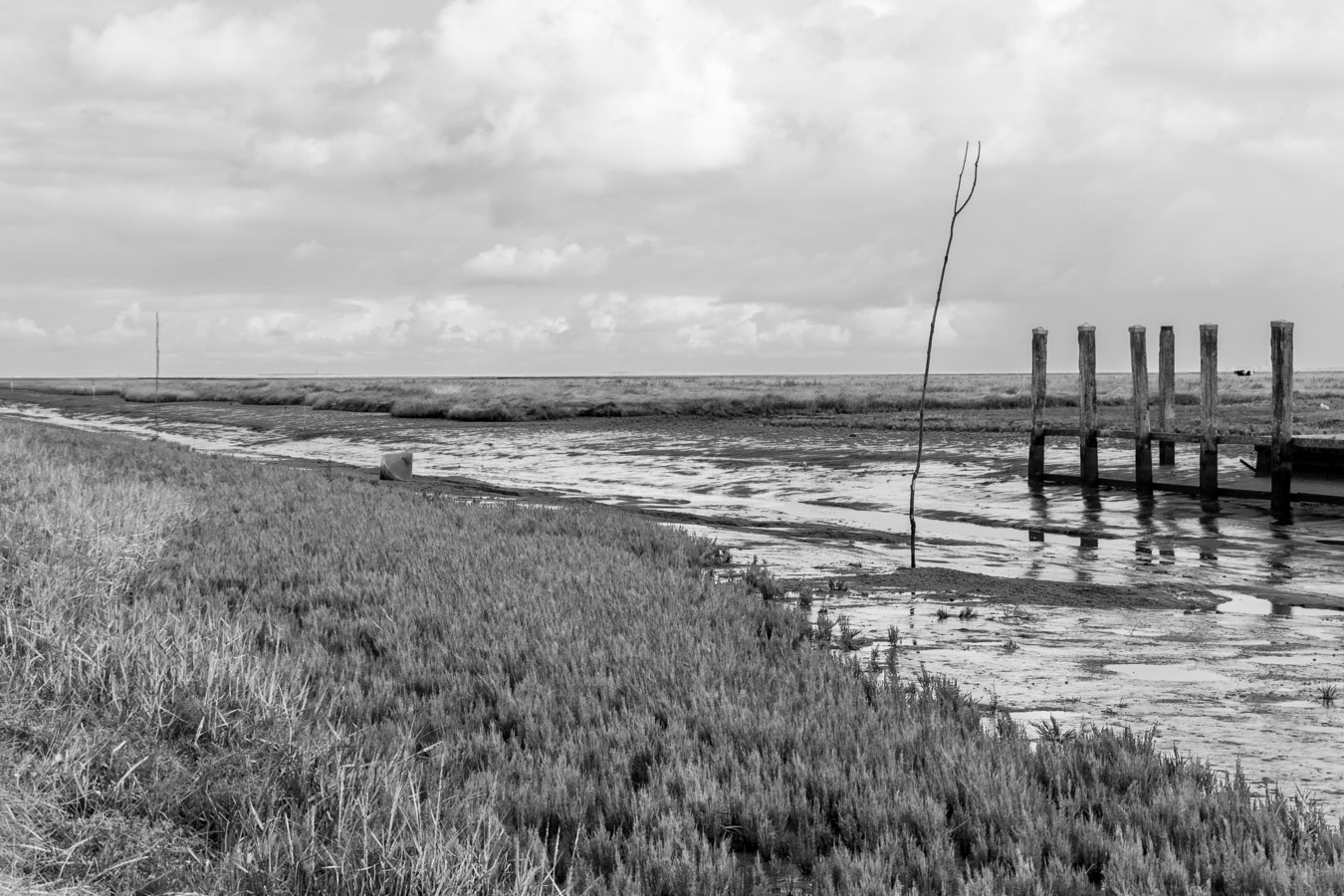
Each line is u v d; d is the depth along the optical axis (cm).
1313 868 522
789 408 6900
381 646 1009
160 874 479
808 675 913
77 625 841
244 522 1895
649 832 585
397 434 5684
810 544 2016
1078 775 673
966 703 865
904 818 608
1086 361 2794
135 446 3778
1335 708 902
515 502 2716
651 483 3266
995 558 1842
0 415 8406
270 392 10575
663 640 1012
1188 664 1070
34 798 523
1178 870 529
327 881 478
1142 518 2319
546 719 764
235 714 688
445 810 579
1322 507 2350
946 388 10088
